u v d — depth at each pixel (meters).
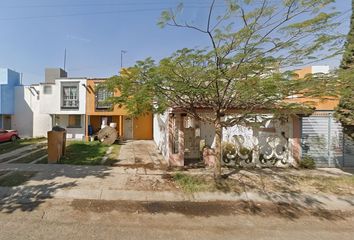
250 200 6.95
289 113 9.08
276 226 5.36
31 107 23.55
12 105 23.36
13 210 5.81
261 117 9.92
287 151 11.02
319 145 11.09
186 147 12.23
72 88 21.12
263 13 5.98
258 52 6.12
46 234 4.59
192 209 6.21
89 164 10.61
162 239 4.55
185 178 8.41
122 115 20.83
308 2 5.59
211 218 5.70
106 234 4.68
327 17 5.53
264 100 7.54
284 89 6.37
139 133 22.09
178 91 6.77
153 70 6.26
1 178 8.18
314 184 8.36
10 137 19.94
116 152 14.16
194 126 12.32
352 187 8.14
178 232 4.89
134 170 9.70
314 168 10.71
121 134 21.05
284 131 11.09
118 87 7.14
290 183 8.41
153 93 6.95
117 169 9.80
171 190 7.41
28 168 9.62
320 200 7.05
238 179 8.62
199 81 6.57
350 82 6.51
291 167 10.78
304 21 5.68
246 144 11.02
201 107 9.08
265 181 8.53
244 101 7.68
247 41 6.05
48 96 21.22
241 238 4.70
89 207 6.11
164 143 12.62
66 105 21.09
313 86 6.43
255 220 5.67
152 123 22.08
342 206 6.71
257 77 6.11
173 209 6.16
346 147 11.09
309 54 6.31
